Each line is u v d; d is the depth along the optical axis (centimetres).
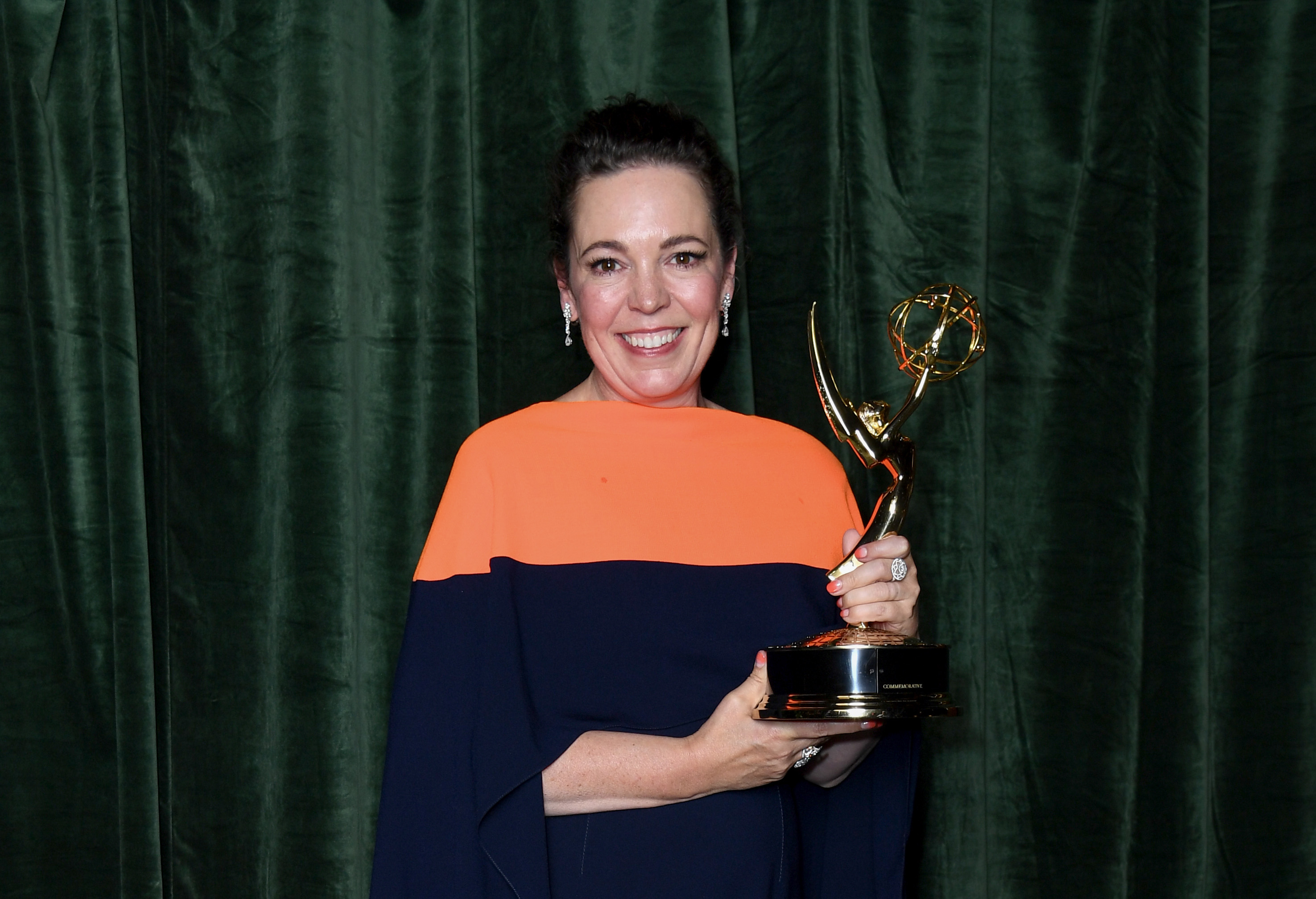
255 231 176
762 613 136
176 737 175
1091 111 197
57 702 167
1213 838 198
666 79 183
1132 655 194
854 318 189
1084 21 197
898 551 131
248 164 176
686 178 138
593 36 184
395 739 126
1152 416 196
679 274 138
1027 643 195
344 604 176
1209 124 196
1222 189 200
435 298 178
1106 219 197
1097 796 193
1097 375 197
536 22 185
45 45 167
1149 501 196
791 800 137
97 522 169
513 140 185
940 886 187
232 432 176
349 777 176
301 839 175
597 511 136
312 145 176
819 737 120
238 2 177
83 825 167
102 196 168
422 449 178
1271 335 199
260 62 177
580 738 124
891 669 116
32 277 167
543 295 184
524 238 184
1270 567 198
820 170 186
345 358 177
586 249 137
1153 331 196
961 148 191
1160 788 194
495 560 132
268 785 175
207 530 175
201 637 175
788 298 189
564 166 140
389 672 177
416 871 122
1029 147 198
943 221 191
